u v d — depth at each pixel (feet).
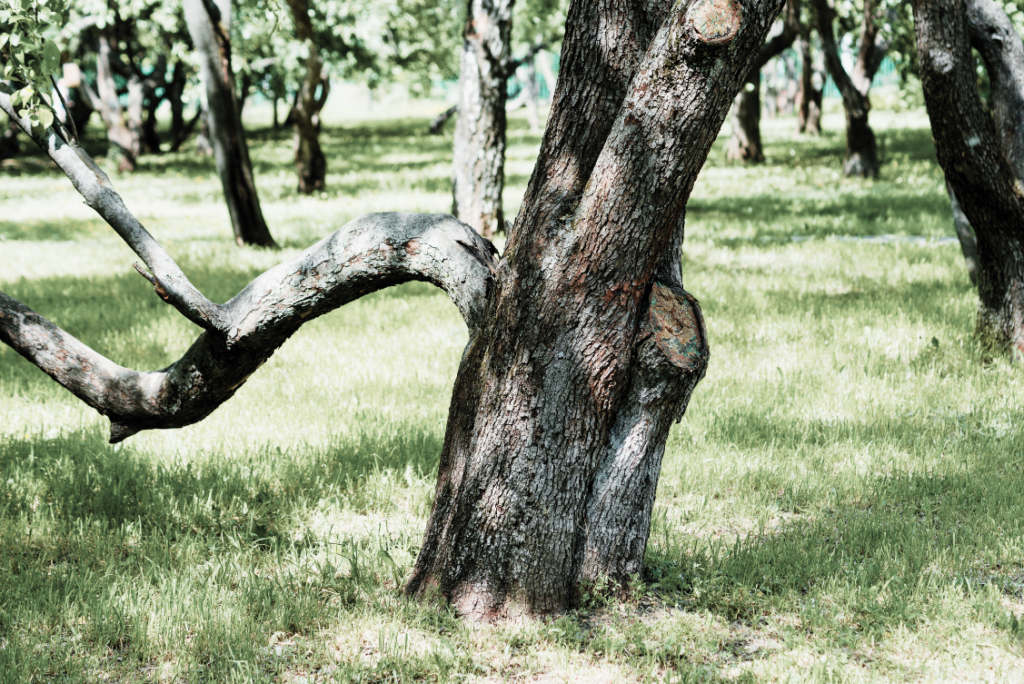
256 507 17.20
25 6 11.68
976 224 25.18
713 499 17.79
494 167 48.49
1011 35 25.31
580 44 11.42
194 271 40.06
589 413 12.09
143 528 16.29
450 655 11.65
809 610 12.89
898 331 28.04
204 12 44.83
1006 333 25.61
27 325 13.23
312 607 13.06
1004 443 19.66
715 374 24.99
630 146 10.75
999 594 13.23
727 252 43.32
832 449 19.80
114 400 13.46
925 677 11.23
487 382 12.23
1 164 98.78
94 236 53.47
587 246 11.29
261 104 236.02
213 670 11.56
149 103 120.98
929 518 16.44
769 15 10.12
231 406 22.98
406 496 17.76
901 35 71.31
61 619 12.92
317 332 30.07
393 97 222.89
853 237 47.98
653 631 12.38
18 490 17.53
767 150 97.40
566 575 12.62
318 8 69.97
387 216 12.84
